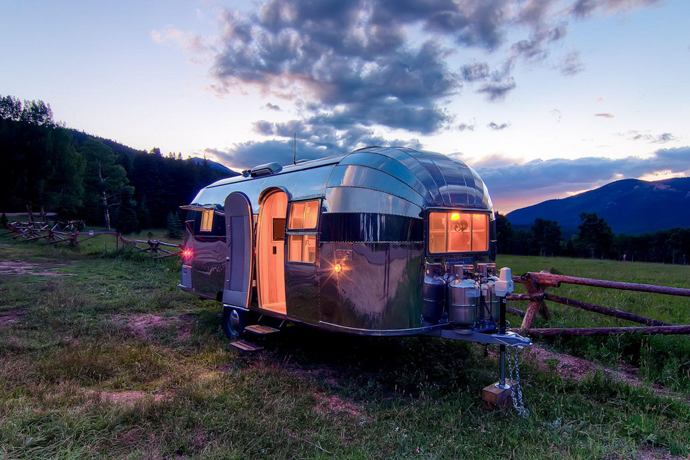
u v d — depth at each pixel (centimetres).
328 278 512
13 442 320
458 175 542
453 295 467
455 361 584
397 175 495
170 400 421
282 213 695
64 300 930
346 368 568
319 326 532
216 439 352
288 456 340
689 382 507
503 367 452
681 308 871
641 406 446
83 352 559
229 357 591
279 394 458
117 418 373
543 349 654
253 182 696
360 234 483
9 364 507
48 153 5519
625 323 726
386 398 471
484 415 417
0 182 5384
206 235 798
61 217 5316
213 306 941
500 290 441
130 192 6569
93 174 6325
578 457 325
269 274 673
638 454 349
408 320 480
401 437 369
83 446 328
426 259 491
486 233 566
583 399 461
